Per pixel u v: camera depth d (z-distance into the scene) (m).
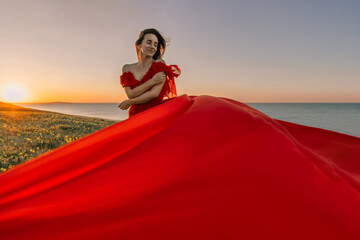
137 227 0.97
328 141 3.08
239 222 0.99
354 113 170.50
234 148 1.57
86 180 1.33
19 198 1.29
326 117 121.25
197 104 2.36
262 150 1.55
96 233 0.95
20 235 0.99
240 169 1.35
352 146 2.88
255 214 1.03
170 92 3.62
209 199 1.11
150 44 3.35
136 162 1.46
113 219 1.02
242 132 1.80
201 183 1.22
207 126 1.85
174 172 1.33
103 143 1.83
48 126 13.30
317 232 0.98
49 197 1.22
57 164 1.63
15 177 1.54
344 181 1.46
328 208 1.13
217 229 0.95
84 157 1.69
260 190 1.18
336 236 0.98
